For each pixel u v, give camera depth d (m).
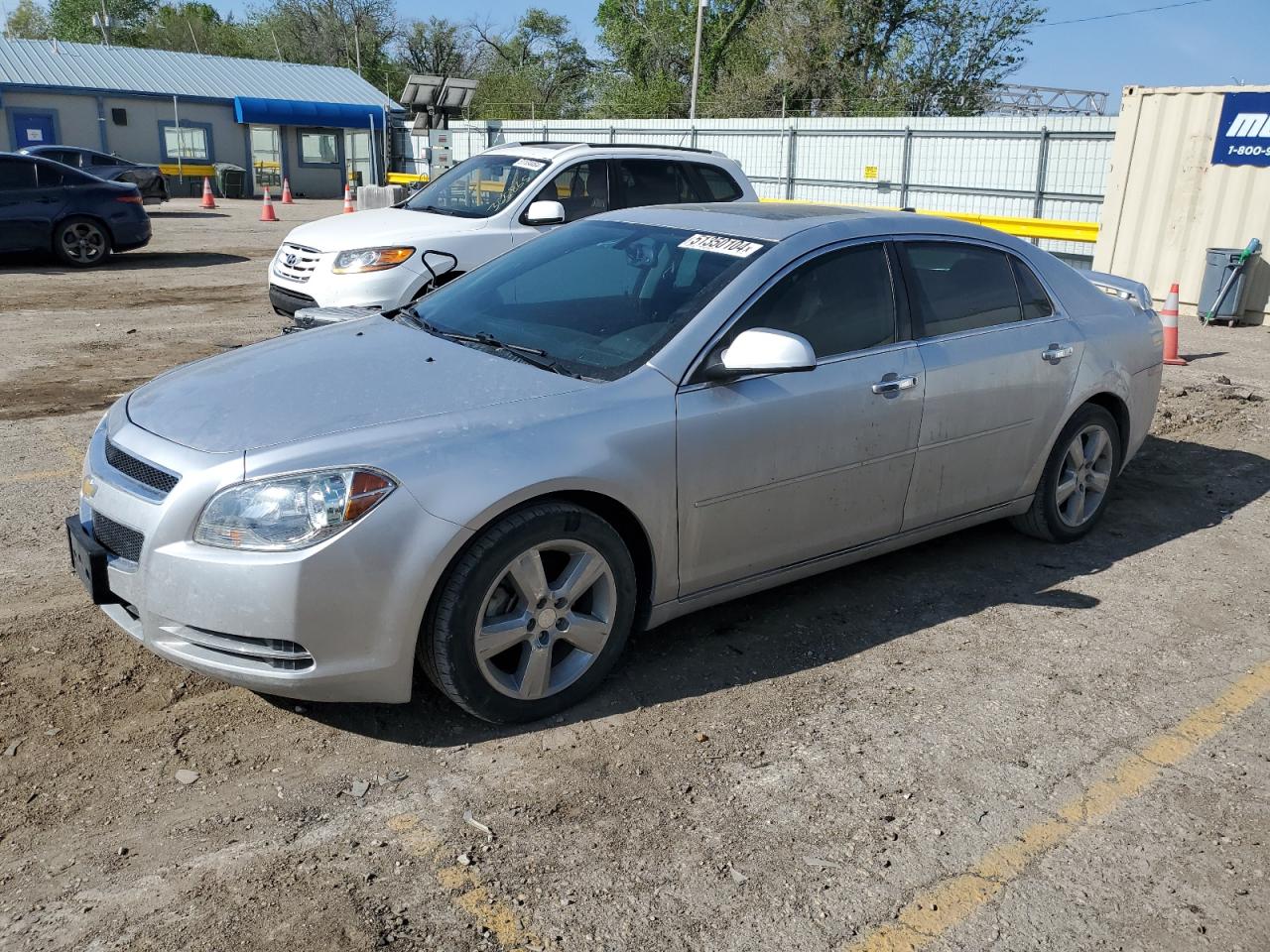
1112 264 13.02
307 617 2.97
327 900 2.64
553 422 3.33
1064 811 3.10
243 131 35.62
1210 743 3.49
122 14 68.44
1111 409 5.22
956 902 2.71
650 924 2.60
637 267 4.12
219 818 2.94
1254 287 11.91
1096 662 4.01
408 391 3.42
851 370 4.00
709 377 3.65
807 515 3.98
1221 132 11.83
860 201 20.39
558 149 9.18
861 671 3.89
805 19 36.19
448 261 8.46
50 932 2.50
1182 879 2.83
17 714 3.40
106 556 3.23
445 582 3.16
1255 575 4.90
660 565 3.62
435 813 3.00
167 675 3.67
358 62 55.84
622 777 3.19
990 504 4.72
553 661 3.56
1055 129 17.19
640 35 44.44
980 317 4.55
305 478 3.00
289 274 8.75
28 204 14.43
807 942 2.56
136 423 3.39
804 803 3.09
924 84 34.81
